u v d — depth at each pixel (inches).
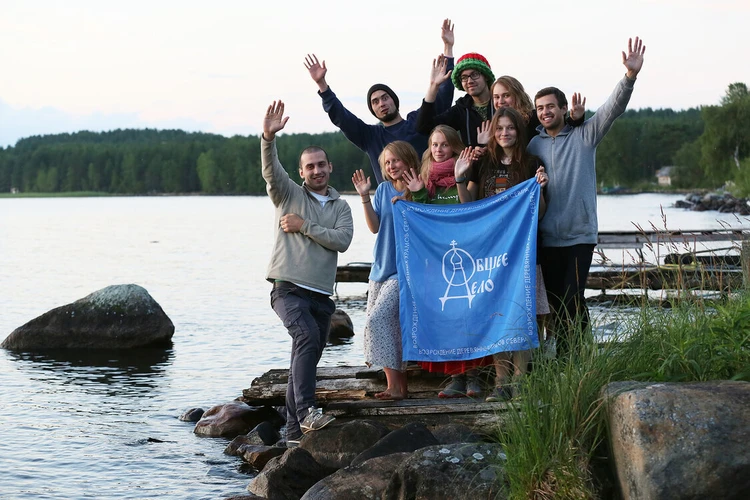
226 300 765.3
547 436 201.3
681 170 4734.3
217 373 454.9
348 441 254.7
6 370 469.4
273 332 589.0
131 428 341.7
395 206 278.8
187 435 331.0
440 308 272.2
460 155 273.7
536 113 295.6
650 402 182.5
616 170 5113.2
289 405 278.2
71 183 6973.4
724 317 235.0
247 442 307.1
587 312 259.8
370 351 277.0
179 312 689.6
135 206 4237.2
